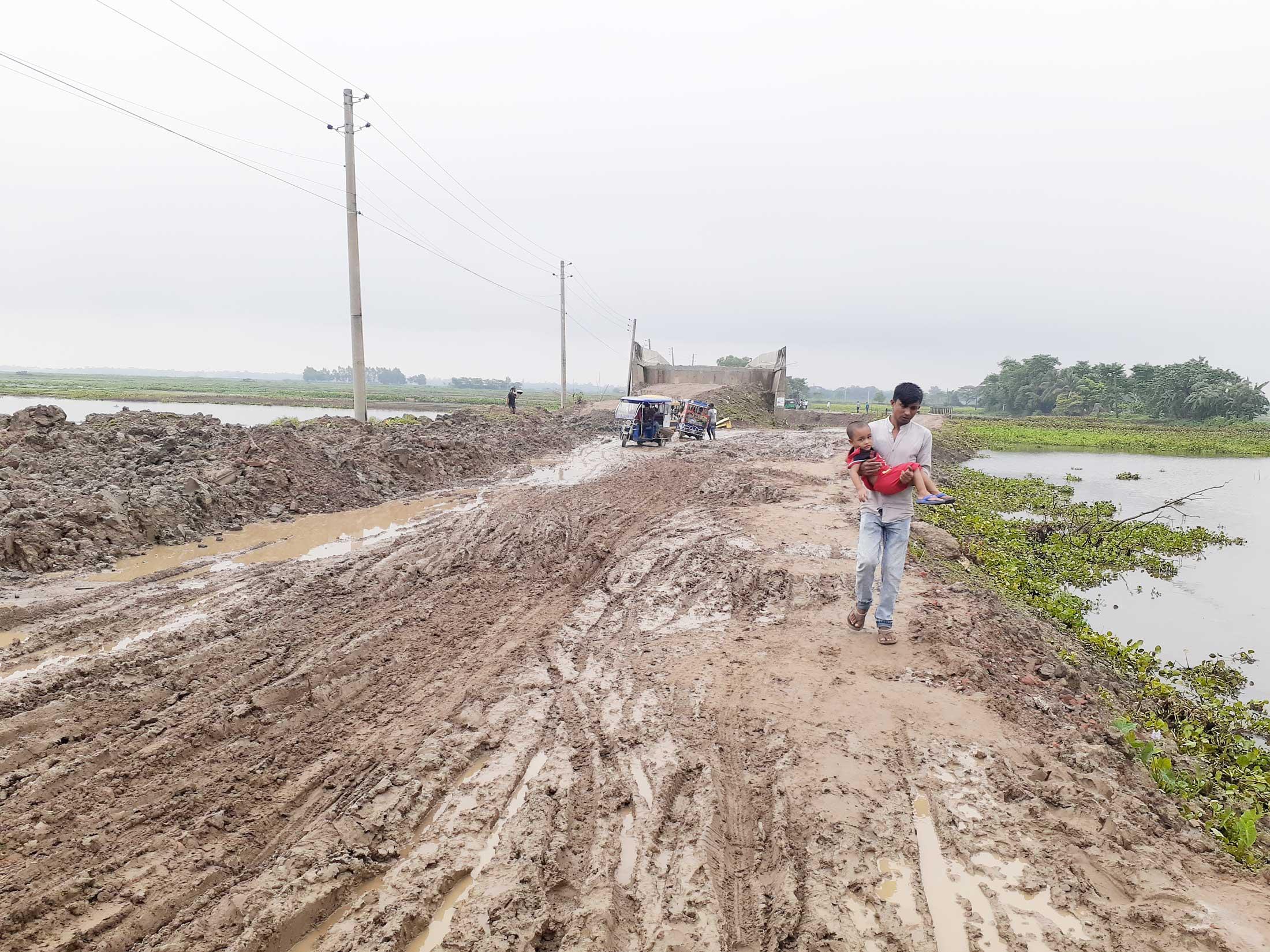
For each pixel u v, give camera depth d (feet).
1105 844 12.05
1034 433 189.98
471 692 17.97
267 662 19.04
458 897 11.01
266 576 27.22
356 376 73.77
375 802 13.19
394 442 57.00
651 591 26.86
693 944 9.88
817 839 12.01
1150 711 21.61
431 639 21.56
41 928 9.86
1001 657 20.51
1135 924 10.25
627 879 11.32
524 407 162.30
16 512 29.19
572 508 43.27
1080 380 371.56
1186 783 15.57
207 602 24.04
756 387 186.19
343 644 20.68
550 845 12.00
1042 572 41.52
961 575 32.14
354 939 10.02
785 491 51.13
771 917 10.42
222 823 12.39
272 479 41.91
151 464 42.68
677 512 43.34
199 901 10.64
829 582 26.89
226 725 15.65
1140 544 51.29
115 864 11.25
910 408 19.31
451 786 13.93
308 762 14.62
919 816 12.75
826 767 14.15
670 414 95.35
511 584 27.55
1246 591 40.09
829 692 17.61
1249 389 285.64
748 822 12.84
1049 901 10.78
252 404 194.70
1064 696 18.67
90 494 33.27
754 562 30.27
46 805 12.59
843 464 70.69
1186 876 11.36
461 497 47.60
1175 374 313.12
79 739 14.89
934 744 15.15
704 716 16.60
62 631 20.90
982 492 71.20
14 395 190.19
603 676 18.97
